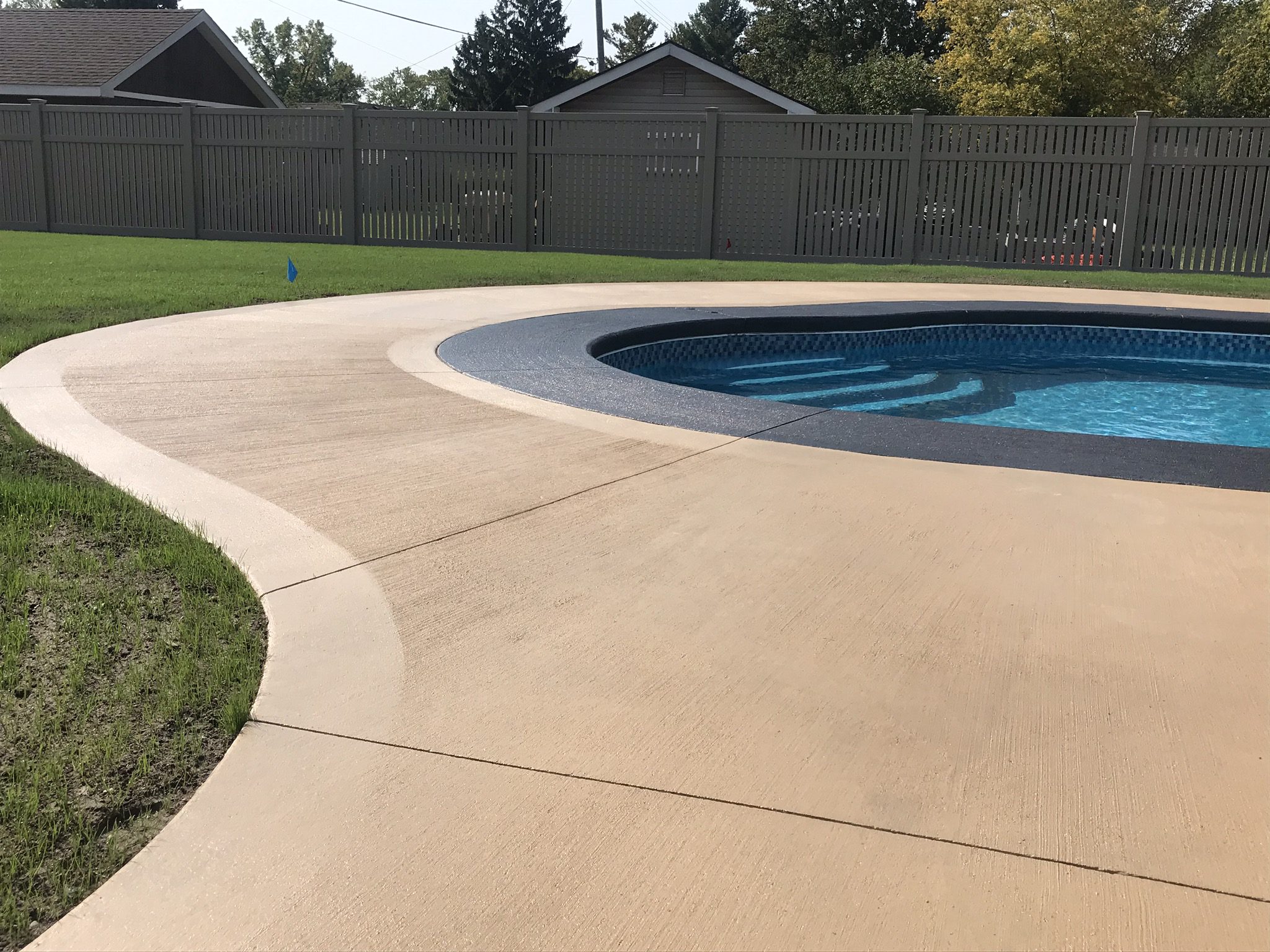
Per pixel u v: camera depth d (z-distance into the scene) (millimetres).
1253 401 7258
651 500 3424
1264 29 25031
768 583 2721
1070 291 10961
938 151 13844
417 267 11633
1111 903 1521
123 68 21797
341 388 5109
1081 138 13422
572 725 1984
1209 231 13258
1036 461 4098
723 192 14586
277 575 2688
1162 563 2936
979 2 24719
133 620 2391
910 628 2461
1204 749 1946
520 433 4328
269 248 14141
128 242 14570
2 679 2086
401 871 1562
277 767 1828
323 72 69312
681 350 7949
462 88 58062
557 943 1420
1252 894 1545
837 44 42125
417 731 1954
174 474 3541
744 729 1986
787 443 4301
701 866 1587
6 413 4238
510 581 2684
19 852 1594
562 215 15156
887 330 8758
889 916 1485
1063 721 2037
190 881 1540
